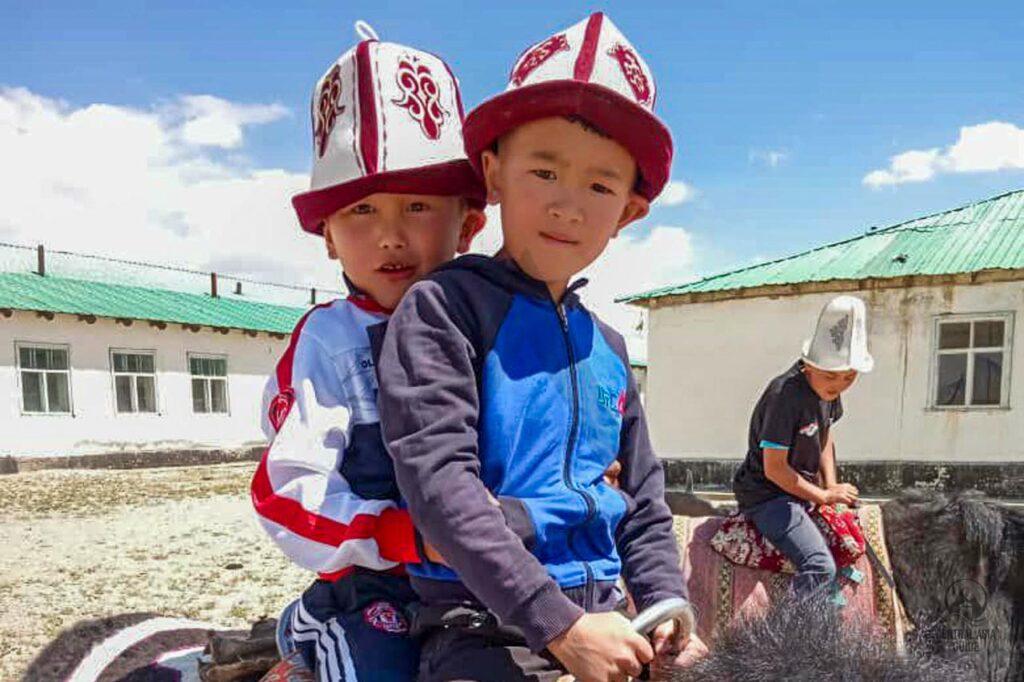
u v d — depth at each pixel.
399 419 0.97
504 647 0.98
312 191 1.33
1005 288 8.38
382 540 1.11
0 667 3.26
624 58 1.01
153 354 13.97
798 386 2.38
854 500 2.29
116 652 1.79
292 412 1.20
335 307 1.35
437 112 1.35
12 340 12.09
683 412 10.27
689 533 2.52
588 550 1.07
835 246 10.73
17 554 5.61
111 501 8.48
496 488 1.03
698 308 10.16
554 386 1.07
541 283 1.11
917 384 8.82
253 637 1.58
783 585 2.22
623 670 0.83
